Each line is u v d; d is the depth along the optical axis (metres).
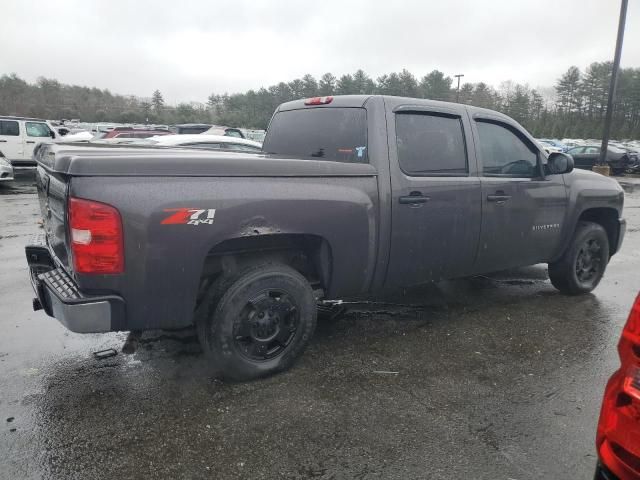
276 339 3.40
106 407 3.04
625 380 1.69
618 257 7.41
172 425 2.88
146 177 2.76
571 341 4.16
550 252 4.97
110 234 2.67
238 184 3.02
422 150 3.93
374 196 3.60
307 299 3.45
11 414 2.95
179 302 2.95
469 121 4.27
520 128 4.66
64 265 3.09
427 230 3.91
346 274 3.58
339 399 3.19
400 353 3.87
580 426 2.93
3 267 6.03
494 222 4.36
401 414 3.03
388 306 4.93
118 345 3.90
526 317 4.70
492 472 2.53
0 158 14.12
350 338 4.14
